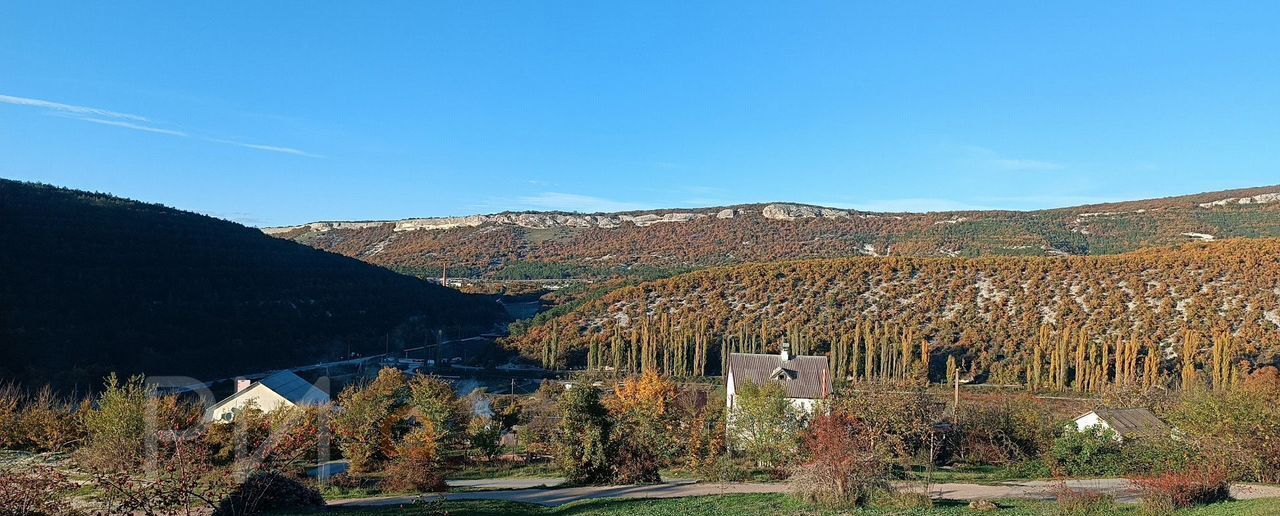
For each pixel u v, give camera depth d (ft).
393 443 104.99
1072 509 64.39
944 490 82.58
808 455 94.84
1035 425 118.11
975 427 118.83
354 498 78.64
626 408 130.62
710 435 114.01
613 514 64.69
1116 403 153.38
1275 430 88.63
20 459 52.21
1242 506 61.72
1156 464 95.71
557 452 104.22
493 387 224.33
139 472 52.60
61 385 161.27
